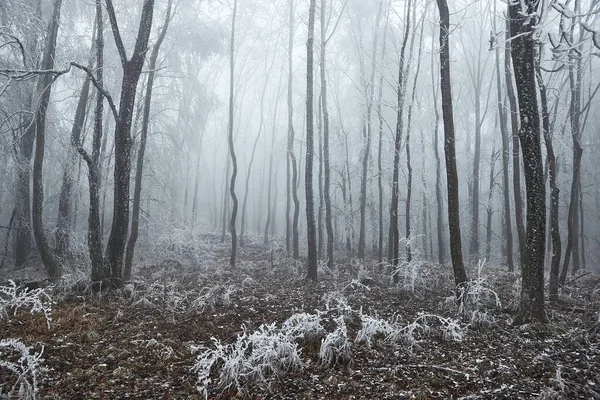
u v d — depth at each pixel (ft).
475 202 66.08
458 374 17.63
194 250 50.39
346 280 40.52
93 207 31.96
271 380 16.85
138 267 48.78
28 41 41.27
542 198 23.97
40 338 20.74
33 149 52.21
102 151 52.16
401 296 33.42
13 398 14.69
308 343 20.56
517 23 23.48
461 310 26.27
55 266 39.22
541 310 24.11
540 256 24.11
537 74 32.04
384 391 16.01
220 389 16.17
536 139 23.76
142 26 32.50
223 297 31.12
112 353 19.38
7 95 42.32
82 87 48.65
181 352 19.98
